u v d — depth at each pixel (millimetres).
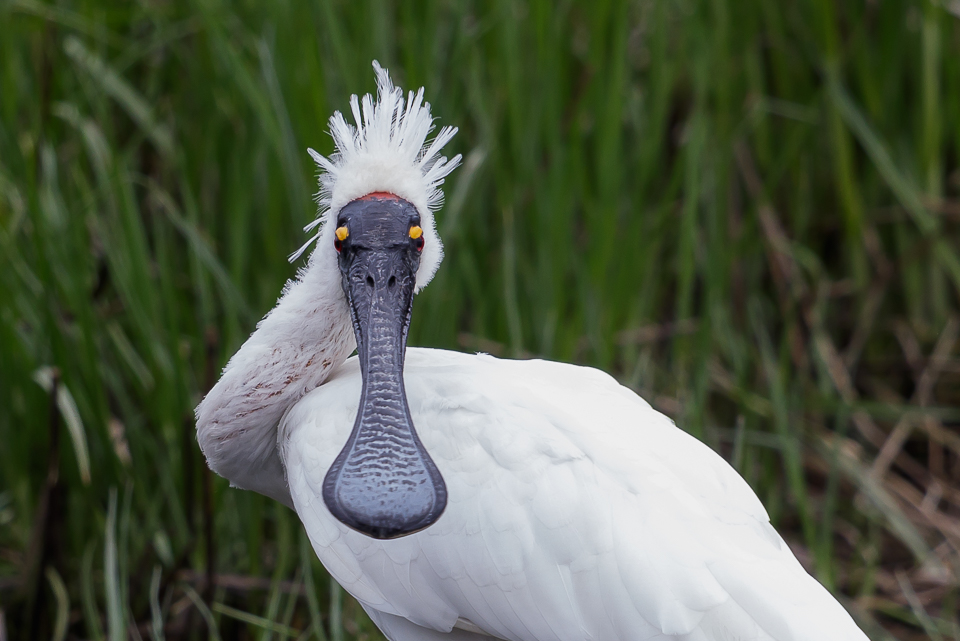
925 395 11891
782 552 6113
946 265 11797
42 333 9781
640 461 6180
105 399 9703
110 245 9883
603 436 6312
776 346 12188
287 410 7355
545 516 6086
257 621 8297
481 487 6293
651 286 11258
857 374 12453
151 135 10969
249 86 9648
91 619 8758
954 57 12102
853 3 12273
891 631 10047
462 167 10562
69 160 11078
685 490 6133
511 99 10430
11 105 10375
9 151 10312
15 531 9914
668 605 5730
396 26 11203
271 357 7211
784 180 12602
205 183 11008
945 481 11516
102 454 9562
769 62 12836
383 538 5746
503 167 10727
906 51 12445
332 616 8070
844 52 12578
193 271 10438
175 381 9242
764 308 12289
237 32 10875
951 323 12156
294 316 7184
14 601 9508
